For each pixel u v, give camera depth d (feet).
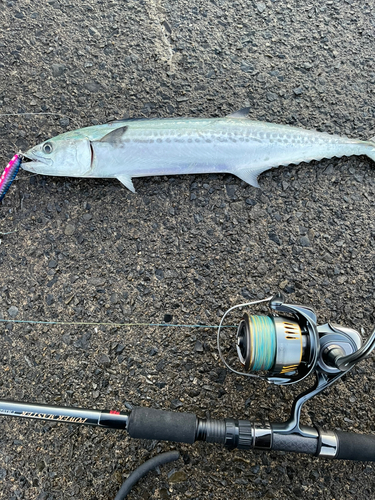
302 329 1.32
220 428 1.27
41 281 1.71
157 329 1.67
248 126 1.72
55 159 1.67
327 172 1.78
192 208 1.75
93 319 1.68
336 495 1.56
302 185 1.77
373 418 1.60
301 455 1.58
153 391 1.62
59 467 1.58
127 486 1.48
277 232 1.74
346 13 1.92
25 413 1.30
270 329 1.30
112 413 1.31
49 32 1.89
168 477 1.55
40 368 1.65
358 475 1.57
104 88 1.84
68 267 1.72
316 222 1.75
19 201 1.75
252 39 1.90
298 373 1.33
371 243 1.73
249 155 1.73
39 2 1.91
